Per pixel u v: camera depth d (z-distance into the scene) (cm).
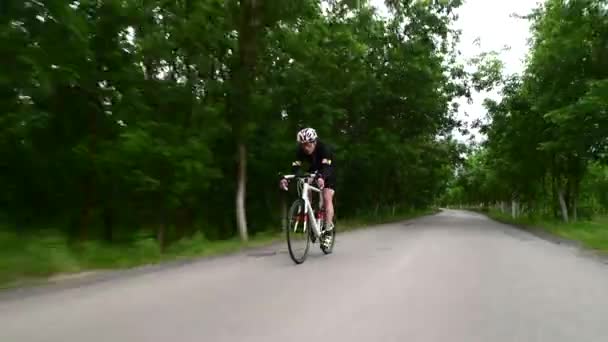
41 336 365
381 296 512
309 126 1689
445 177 6650
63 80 893
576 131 1788
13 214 1170
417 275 643
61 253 717
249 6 1239
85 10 1038
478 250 994
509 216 4678
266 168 1691
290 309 453
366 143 2530
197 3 1254
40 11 786
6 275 608
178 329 385
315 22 1588
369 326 403
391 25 2294
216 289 543
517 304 488
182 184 1151
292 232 733
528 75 2167
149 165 1099
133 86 1174
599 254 992
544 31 1938
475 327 405
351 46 1761
